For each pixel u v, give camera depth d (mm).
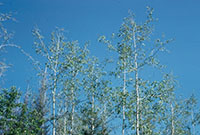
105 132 21531
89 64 23625
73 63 22359
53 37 23297
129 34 21453
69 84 22188
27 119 17719
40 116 19781
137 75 20438
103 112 22281
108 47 21500
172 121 25828
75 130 22406
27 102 21453
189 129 27781
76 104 22375
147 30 21438
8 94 17359
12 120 16938
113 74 21047
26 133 17234
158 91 19906
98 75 23469
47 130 20672
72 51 23344
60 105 22500
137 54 21047
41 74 22016
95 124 21844
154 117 19859
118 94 20203
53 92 21781
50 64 22406
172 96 23641
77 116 22531
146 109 19797
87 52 23734
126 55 20953
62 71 22328
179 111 26766
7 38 13305
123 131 21219
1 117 16672
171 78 21797
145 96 19797
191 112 28000
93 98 22797
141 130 19969
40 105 21234
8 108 16781
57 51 22922
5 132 16672
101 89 22594
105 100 22328
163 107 19922
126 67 20516
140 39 21312
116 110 20625
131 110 19266
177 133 26031
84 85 22797
